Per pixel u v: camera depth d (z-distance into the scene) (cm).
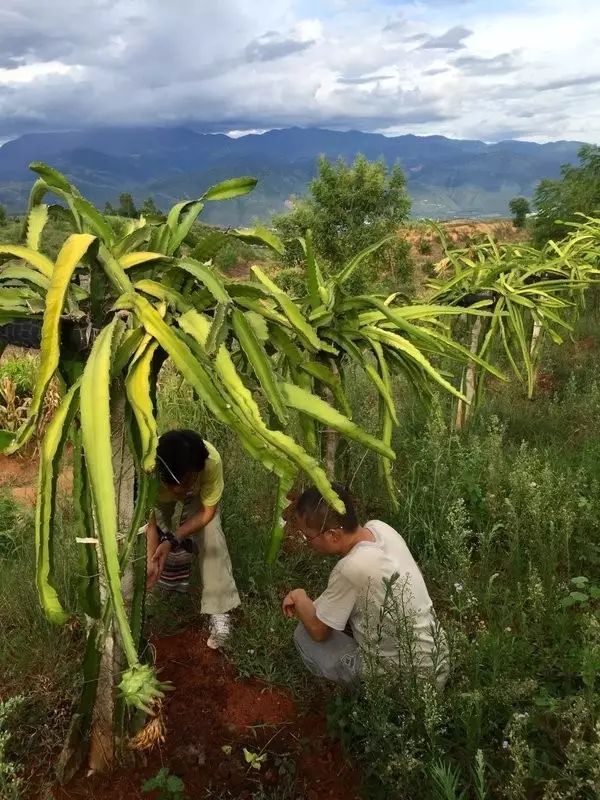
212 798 196
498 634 233
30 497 421
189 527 247
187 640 268
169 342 143
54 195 168
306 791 197
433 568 302
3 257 169
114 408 164
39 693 225
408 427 452
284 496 165
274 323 194
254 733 218
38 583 132
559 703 202
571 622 252
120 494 171
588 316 790
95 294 159
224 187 190
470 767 181
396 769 183
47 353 132
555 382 603
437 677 207
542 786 189
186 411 473
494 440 378
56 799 192
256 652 254
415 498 350
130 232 185
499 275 454
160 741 211
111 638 181
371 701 196
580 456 408
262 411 243
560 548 304
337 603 218
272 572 296
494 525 316
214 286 154
